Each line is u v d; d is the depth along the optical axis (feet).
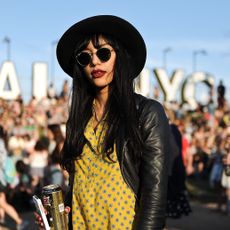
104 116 7.50
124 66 7.52
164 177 6.95
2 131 27.17
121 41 7.74
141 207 6.88
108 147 7.18
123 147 7.10
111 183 7.07
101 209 7.07
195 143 49.83
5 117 41.45
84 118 7.75
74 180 7.50
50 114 51.83
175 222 28.66
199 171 48.96
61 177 23.15
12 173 27.32
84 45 7.67
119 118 7.30
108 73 7.54
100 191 7.10
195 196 38.22
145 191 6.90
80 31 7.78
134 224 7.03
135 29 7.63
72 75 8.48
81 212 7.30
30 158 33.04
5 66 70.59
